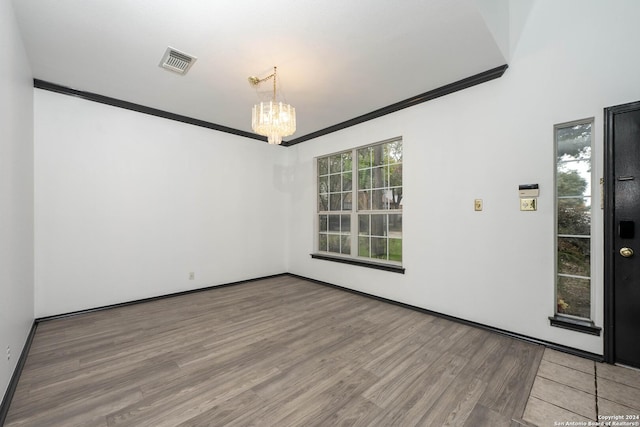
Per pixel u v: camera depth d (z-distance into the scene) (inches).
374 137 148.3
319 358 85.1
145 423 58.2
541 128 94.7
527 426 58.1
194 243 159.0
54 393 67.9
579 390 69.7
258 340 97.5
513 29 99.7
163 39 87.0
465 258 112.7
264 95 127.0
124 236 134.9
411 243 130.6
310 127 172.9
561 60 90.6
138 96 128.5
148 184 142.4
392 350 90.4
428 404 64.6
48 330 105.1
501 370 78.7
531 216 96.9
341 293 157.8
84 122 124.2
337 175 176.2
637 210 78.3
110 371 77.6
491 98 106.0
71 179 120.8
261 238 191.5
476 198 109.8
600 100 84.0
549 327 92.8
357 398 66.6
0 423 57.1
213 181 167.2
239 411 62.0
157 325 110.7
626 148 79.7
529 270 97.3
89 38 86.5
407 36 85.7
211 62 99.9
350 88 119.8
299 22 79.2
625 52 80.2
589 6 85.7
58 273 117.3
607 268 82.4
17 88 81.0
